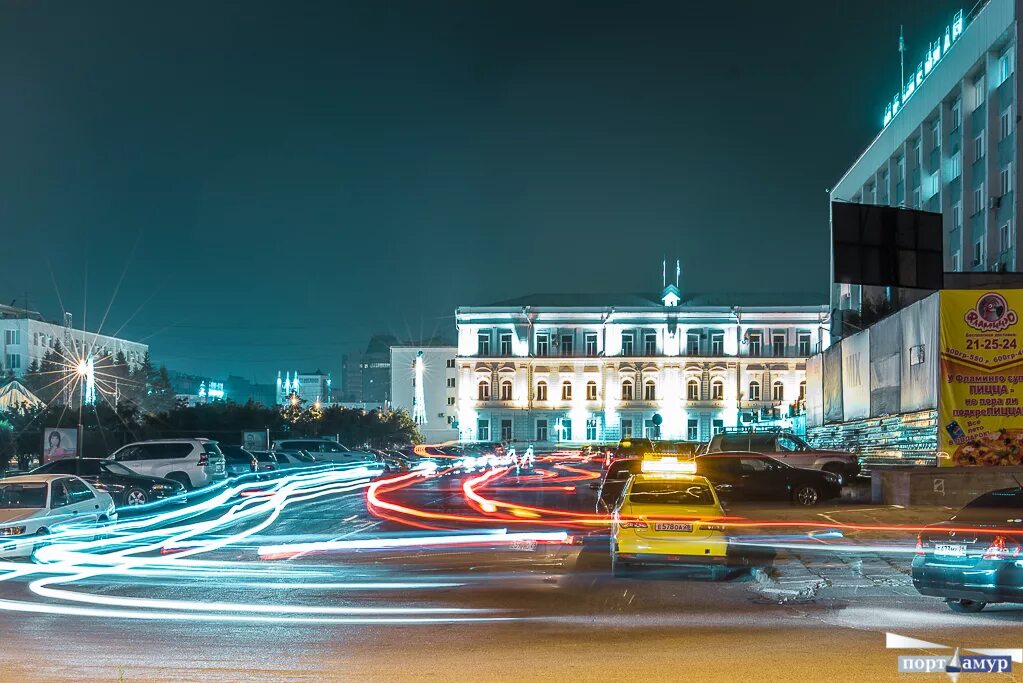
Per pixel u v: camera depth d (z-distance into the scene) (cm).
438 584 1475
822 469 3319
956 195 5906
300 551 1938
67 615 1223
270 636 1073
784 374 11475
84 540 2023
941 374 2944
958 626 1127
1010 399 2916
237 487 3941
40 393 9731
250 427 7681
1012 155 4922
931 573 1205
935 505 2672
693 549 1510
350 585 1471
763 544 1897
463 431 11750
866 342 4078
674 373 11581
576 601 1320
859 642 1031
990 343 2927
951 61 5841
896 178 7406
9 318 12494
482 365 11762
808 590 1397
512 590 1416
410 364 14375
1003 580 1139
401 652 986
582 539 2120
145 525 2556
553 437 11688
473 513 2894
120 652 991
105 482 2889
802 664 920
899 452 3478
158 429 6744
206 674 890
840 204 3219
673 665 918
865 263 3219
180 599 1349
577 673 885
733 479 2802
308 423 9006
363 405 18200
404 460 6619
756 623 1153
